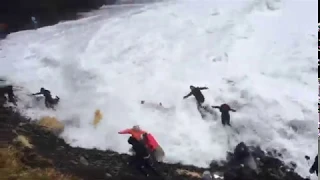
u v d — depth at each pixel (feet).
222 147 42.60
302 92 47.93
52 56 64.69
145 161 34.78
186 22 68.59
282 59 54.13
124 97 51.70
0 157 36.06
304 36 58.03
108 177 35.42
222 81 51.65
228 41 60.08
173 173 37.14
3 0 83.97
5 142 40.88
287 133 43.52
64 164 38.04
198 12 72.28
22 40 74.08
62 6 88.12
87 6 90.33
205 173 33.71
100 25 74.64
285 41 57.82
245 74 52.01
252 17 65.72
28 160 37.11
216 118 46.14
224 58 56.34
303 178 37.58
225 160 40.24
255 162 34.42
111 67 58.90
